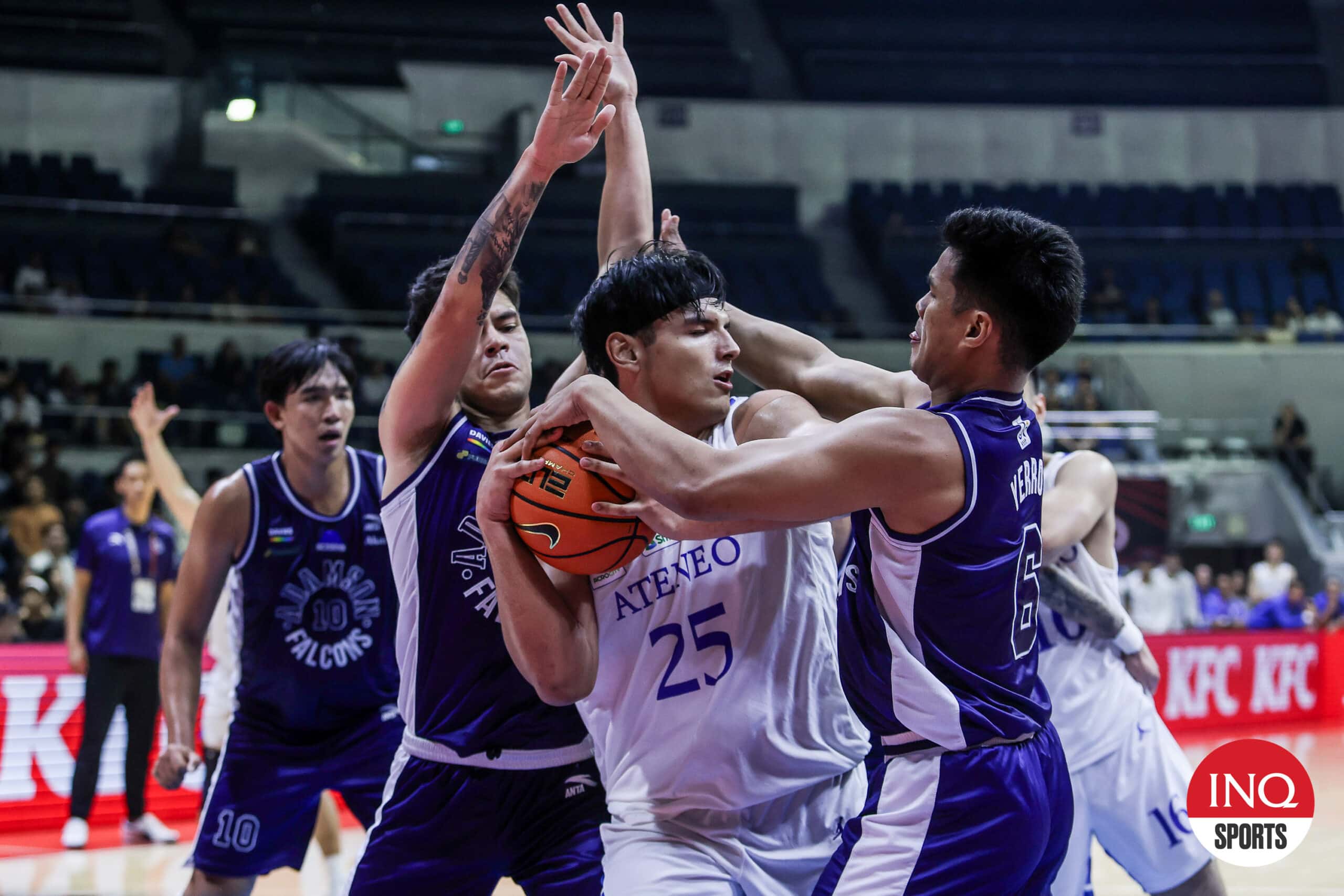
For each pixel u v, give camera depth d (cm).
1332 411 1527
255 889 452
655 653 200
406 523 229
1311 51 1972
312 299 1448
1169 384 1512
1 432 1066
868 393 218
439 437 231
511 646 191
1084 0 2002
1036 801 178
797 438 169
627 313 193
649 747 199
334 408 294
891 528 174
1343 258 1688
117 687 558
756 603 200
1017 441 180
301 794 301
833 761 203
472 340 213
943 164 1856
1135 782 281
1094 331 1527
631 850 194
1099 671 286
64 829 589
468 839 226
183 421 1141
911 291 1620
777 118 1838
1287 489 1362
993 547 174
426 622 228
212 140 1583
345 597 304
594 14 1895
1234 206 1772
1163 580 1076
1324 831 559
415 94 1762
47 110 1570
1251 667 971
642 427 171
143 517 576
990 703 178
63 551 866
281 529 299
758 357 234
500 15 1881
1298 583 1145
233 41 1716
